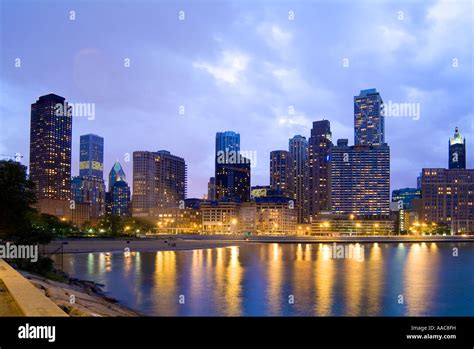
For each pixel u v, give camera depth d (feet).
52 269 233.76
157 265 366.63
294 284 252.01
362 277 292.40
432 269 361.51
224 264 382.22
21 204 235.20
